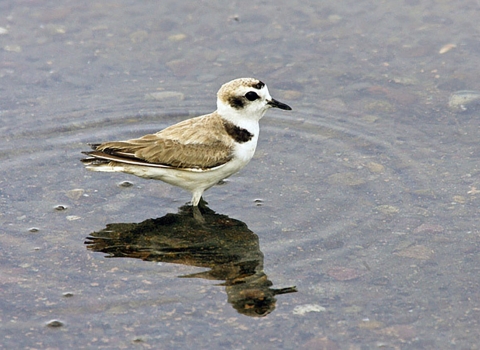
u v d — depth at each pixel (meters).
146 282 16.58
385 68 25.61
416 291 16.14
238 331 15.02
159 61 26.25
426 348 14.48
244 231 18.58
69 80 25.27
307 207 19.47
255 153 22.06
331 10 28.81
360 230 18.38
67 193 20.33
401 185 20.17
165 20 28.33
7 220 19.03
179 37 27.38
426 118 23.17
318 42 27.06
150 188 20.81
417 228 18.36
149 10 28.95
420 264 17.05
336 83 25.05
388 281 16.50
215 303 15.84
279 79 25.25
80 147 22.36
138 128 23.23
